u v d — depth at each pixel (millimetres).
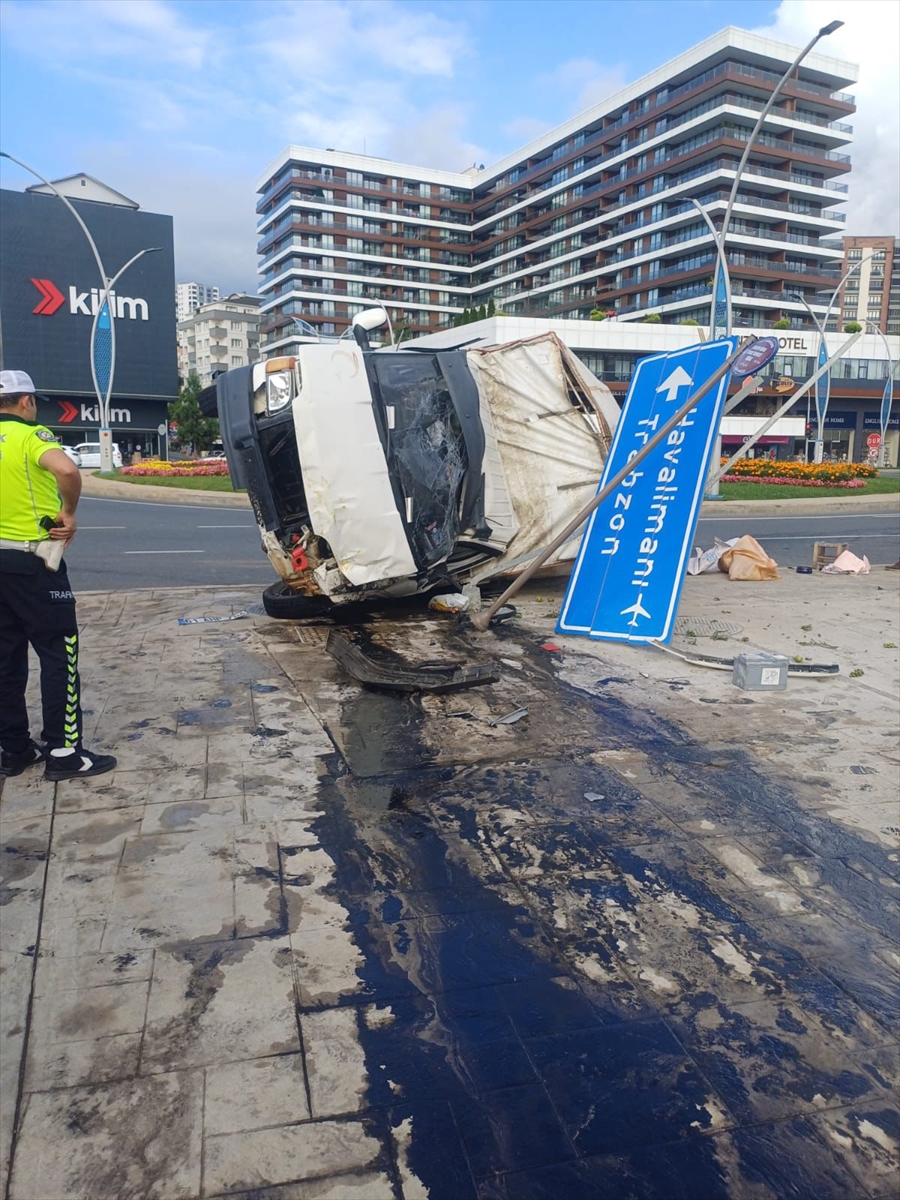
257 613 7844
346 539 6824
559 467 8180
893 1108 2238
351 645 6270
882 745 4688
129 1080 2256
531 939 2908
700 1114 2205
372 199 96000
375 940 2881
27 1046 2365
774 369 61000
